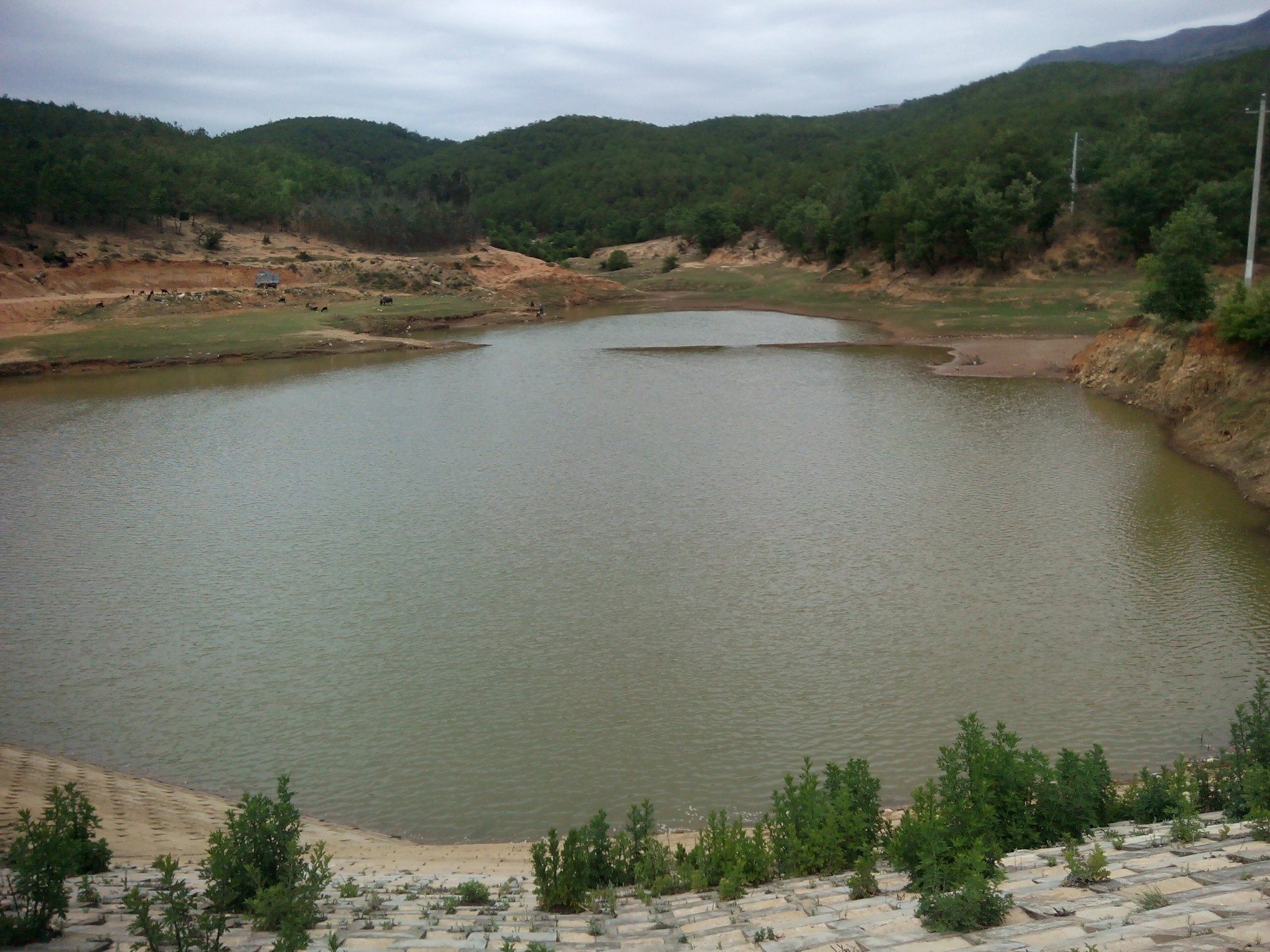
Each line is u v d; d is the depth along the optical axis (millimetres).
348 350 96062
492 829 21250
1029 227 115312
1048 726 24188
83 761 24344
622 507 43094
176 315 109438
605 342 101312
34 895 11570
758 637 29781
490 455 53594
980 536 37750
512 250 188125
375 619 32094
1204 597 31312
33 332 99125
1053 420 57750
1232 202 98125
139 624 32344
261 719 26172
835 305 121062
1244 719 18000
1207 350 55906
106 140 185000
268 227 171500
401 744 24719
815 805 15297
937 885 11617
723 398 68125
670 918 12773
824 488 44875
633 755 23844
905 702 25719
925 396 66375
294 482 49188
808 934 11195
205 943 11117
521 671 28234
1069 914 10586
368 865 18219
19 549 40031
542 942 11664
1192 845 12867
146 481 50188
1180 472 45812
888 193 127500
